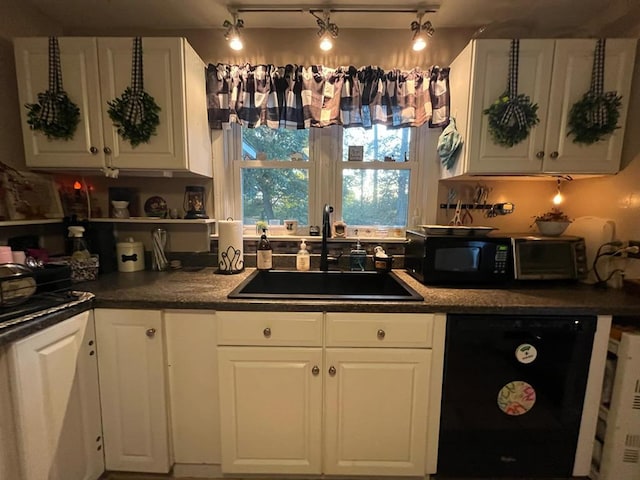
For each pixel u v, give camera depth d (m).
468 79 1.48
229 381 1.28
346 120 1.71
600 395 1.29
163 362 1.29
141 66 1.43
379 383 1.28
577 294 1.39
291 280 1.76
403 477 1.38
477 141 1.49
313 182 1.95
